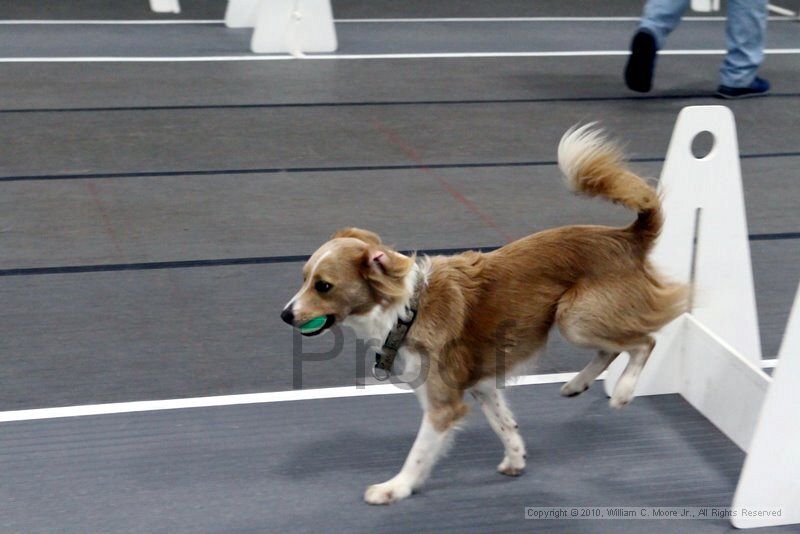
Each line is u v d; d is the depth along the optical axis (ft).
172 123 38.75
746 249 21.27
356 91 43.91
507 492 18.19
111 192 32.04
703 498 18.12
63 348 22.82
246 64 47.62
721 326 21.63
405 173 34.47
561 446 19.74
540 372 22.54
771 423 16.94
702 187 20.70
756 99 44.45
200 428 19.93
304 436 19.81
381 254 16.58
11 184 32.37
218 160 35.12
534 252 18.19
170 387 21.39
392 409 20.89
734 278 21.39
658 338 21.34
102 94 42.06
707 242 21.04
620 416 20.89
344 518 17.28
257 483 18.22
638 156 36.29
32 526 16.83
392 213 30.99
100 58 47.78
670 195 20.51
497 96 43.83
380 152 36.45
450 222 30.42
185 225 29.81
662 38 42.78
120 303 25.03
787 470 17.15
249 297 25.54
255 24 53.52
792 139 38.93
